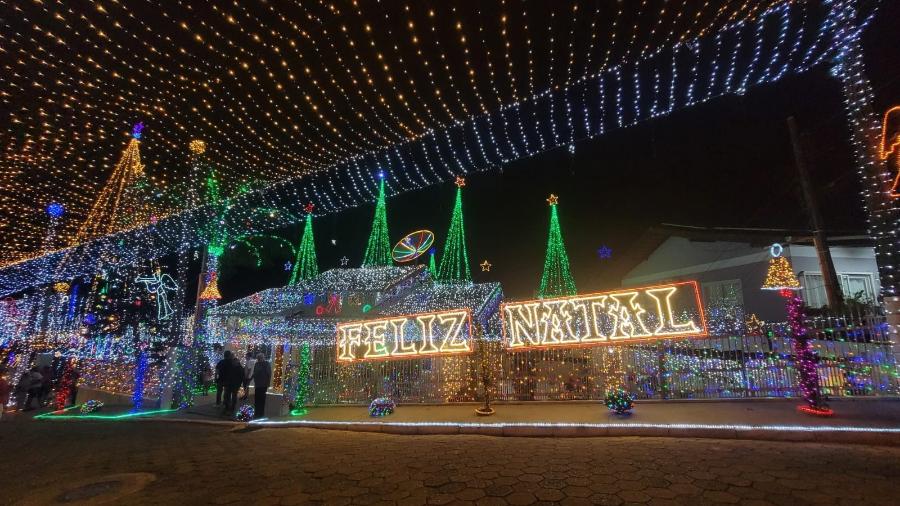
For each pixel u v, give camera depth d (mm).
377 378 10438
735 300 15430
